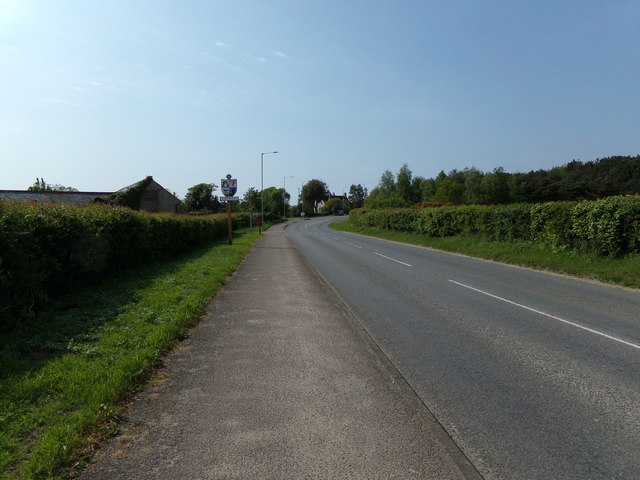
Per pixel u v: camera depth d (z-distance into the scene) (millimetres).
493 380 5215
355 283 12641
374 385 4980
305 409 4340
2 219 6441
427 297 10461
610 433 3943
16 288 6637
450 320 8172
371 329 7551
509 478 3273
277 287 11695
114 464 3348
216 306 9188
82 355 5551
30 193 32531
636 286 11570
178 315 7699
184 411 4273
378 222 44562
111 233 11281
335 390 4828
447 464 3404
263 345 6480
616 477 3287
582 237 15305
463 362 5855
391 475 3244
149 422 4039
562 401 4617
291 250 24141
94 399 4316
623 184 67375
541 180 79062
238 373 5320
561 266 14680
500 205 22328
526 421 4180
